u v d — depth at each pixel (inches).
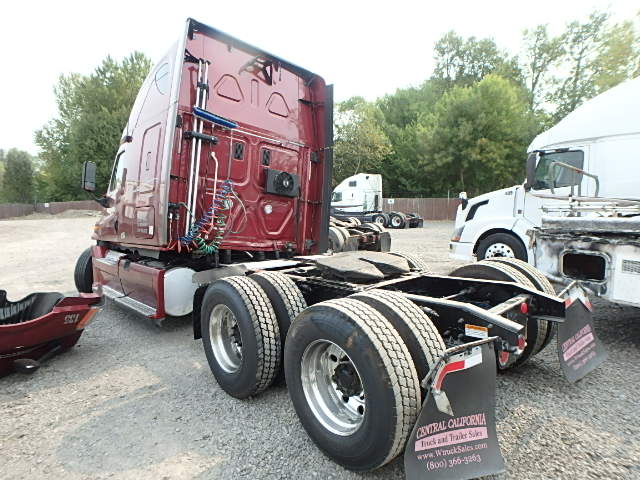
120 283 199.3
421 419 70.4
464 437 74.3
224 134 174.4
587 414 103.0
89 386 125.0
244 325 107.9
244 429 99.4
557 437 93.1
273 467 84.5
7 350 125.5
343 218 458.0
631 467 82.1
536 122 1412.4
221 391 120.6
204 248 165.0
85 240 643.5
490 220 279.4
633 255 139.9
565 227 160.6
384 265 129.0
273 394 118.2
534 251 173.2
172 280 163.6
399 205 1390.3
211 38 171.8
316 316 85.7
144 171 177.9
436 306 94.4
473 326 89.1
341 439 80.8
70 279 317.4
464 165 1353.3
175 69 161.0
